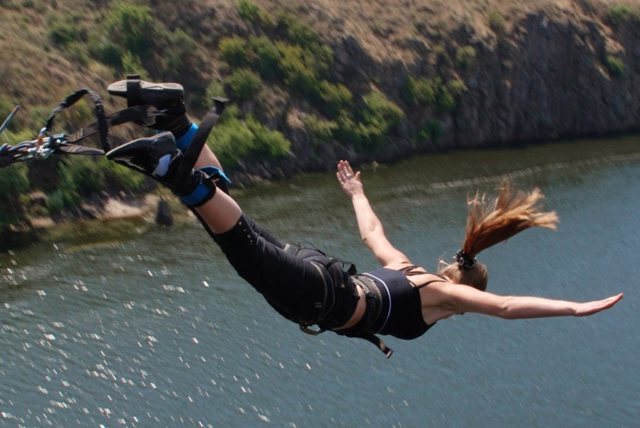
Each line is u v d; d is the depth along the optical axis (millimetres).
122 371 20719
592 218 33500
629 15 48906
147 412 19359
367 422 19812
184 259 26812
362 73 38844
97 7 35312
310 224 30406
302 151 35688
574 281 28156
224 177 5750
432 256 28391
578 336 24578
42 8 34375
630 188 37375
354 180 6961
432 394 21172
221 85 35375
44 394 19609
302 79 37000
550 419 20641
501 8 44938
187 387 20359
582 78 45812
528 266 29094
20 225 27734
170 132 5453
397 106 39344
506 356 23266
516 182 37594
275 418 19562
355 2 41312
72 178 29250
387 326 5949
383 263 6402
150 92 5438
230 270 26141
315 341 22734
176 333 22562
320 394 20578
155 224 29062
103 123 5273
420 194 34750
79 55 33438
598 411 21047
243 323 23234
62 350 21344
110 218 29125
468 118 41469
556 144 43469
